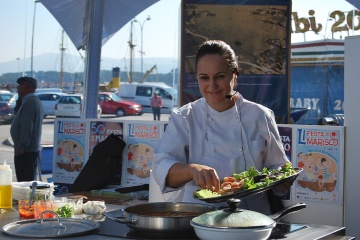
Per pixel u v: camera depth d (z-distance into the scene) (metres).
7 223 2.13
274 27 4.59
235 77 2.16
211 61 2.06
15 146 5.80
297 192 3.53
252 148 2.17
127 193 3.40
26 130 5.76
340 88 9.55
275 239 1.71
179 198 2.31
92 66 4.88
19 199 2.64
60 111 15.02
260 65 4.62
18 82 6.11
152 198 3.04
